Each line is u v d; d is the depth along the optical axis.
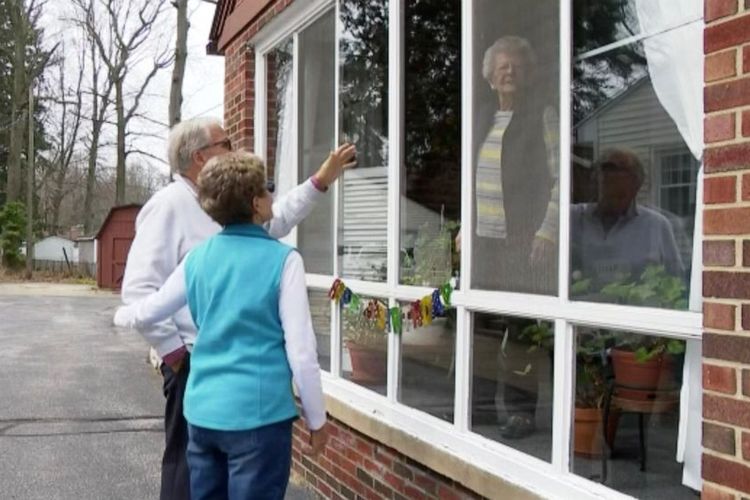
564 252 2.66
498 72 3.01
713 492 1.97
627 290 2.45
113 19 33.22
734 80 1.95
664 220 2.35
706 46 2.03
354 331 4.27
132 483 5.04
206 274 2.59
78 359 10.30
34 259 32.75
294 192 3.41
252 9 5.40
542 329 2.79
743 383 1.91
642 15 2.46
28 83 35.22
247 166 2.62
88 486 4.97
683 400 2.31
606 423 2.55
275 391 2.51
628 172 2.46
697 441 2.27
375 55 4.07
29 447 5.86
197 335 2.72
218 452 2.61
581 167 2.63
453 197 3.36
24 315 16.06
